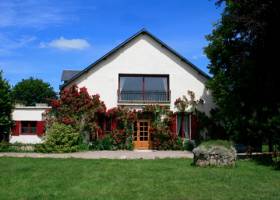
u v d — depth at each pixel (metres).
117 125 27.61
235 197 10.30
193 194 10.69
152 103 27.92
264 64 20.55
